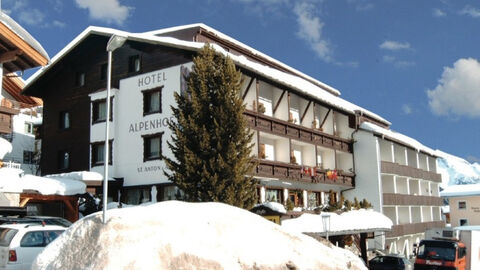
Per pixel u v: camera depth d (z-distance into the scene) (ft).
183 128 66.23
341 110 129.49
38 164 125.70
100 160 102.58
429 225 165.68
